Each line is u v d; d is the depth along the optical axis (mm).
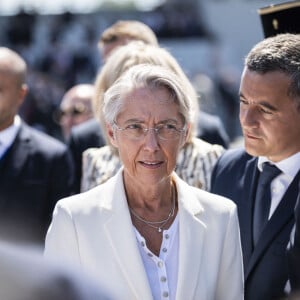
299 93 5637
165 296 4840
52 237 5039
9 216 8055
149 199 5105
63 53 37500
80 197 5172
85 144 8422
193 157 6723
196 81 29703
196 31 40656
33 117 27844
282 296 5496
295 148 5801
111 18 41844
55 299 2215
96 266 4910
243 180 6188
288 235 5582
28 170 8242
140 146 4957
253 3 43969
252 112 5750
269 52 5684
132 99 4957
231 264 5191
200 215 5125
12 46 39656
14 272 2244
